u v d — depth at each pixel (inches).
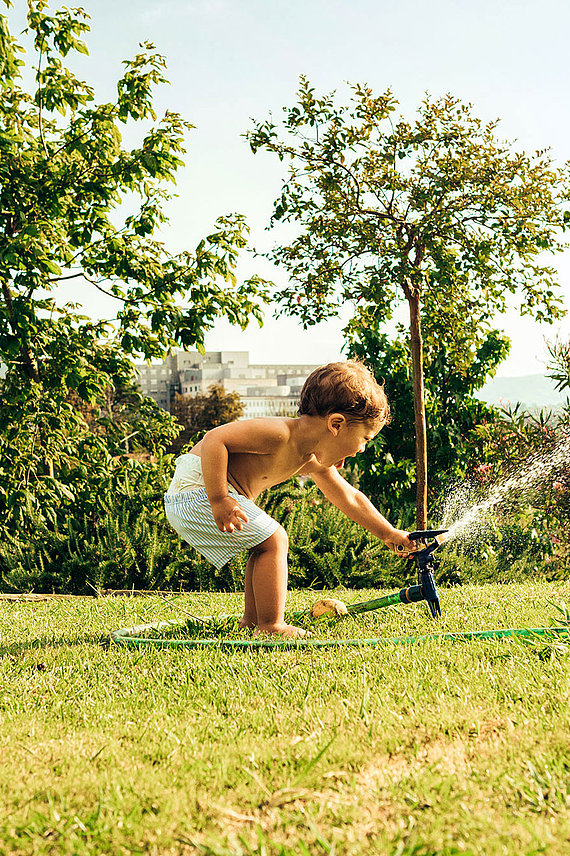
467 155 251.3
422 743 64.2
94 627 146.2
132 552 245.6
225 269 342.6
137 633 135.9
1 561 269.4
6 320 307.3
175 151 332.5
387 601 134.8
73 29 323.0
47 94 323.9
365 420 127.3
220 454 118.7
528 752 60.2
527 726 66.0
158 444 373.4
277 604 124.2
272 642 110.0
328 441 128.0
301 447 127.6
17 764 63.3
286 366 4047.7
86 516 301.1
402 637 113.3
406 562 258.4
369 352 331.3
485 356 324.2
